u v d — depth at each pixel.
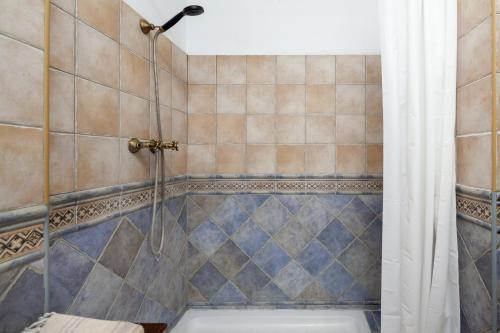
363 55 1.76
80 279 0.90
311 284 1.78
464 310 1.03
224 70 1.78
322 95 1.76
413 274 1.05
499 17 0.86
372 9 1.76
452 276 1.05
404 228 1.09
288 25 1.77
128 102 1.15
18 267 0.62
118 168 1.08
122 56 1.11
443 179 1.02
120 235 1.10
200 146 1.78
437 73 1.03
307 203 1.77
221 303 1.79
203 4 1.79
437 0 1.02
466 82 0.99
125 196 1.13
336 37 1.76
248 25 1.78
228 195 1.78
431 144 1.03
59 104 0.82
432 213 1.03
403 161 1.10
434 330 1.03
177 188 1.65
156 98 1.29
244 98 1.78
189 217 1.79
